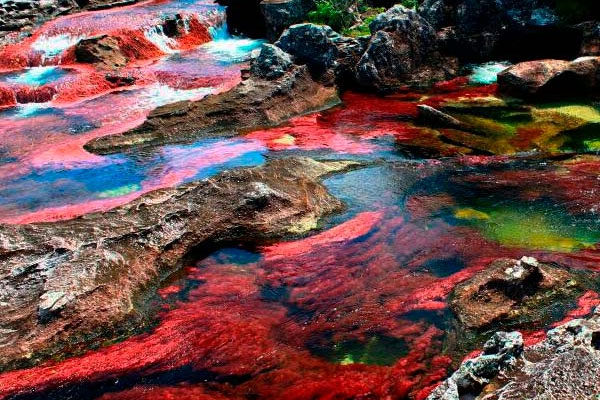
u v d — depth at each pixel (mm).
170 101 17953
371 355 7363
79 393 6992
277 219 10375
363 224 10453
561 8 19094
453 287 8414
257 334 7820
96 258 8672
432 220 10594
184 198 10445
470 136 14438
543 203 10961
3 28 22891
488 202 11148
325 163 12867
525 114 15516
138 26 23312
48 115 17141
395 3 23750
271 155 14039
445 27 20344
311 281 8930
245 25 26281
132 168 13695
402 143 14414
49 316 7785
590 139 13820
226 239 10078
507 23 19641
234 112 16141
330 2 21953
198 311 8414
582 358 5840
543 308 7969
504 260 8703
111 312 8172
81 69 20297
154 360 7441
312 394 6754
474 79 18812
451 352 7316
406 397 6672
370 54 18609
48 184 12992
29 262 8578
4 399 6910
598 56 16812
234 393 6867
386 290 8625
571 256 9172
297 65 18062
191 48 24391
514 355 6086
